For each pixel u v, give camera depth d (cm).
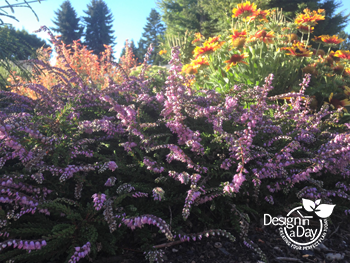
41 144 173
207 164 193
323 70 409
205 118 231
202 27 1806
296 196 201
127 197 182
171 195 180
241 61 363
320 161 186
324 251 168
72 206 171
